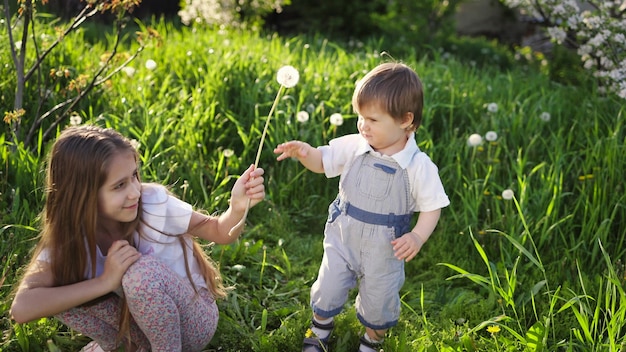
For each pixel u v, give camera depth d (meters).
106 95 4.55
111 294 2.25
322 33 9.10
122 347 2.37
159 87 4.93
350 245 2.58
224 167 4.08
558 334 2.96
